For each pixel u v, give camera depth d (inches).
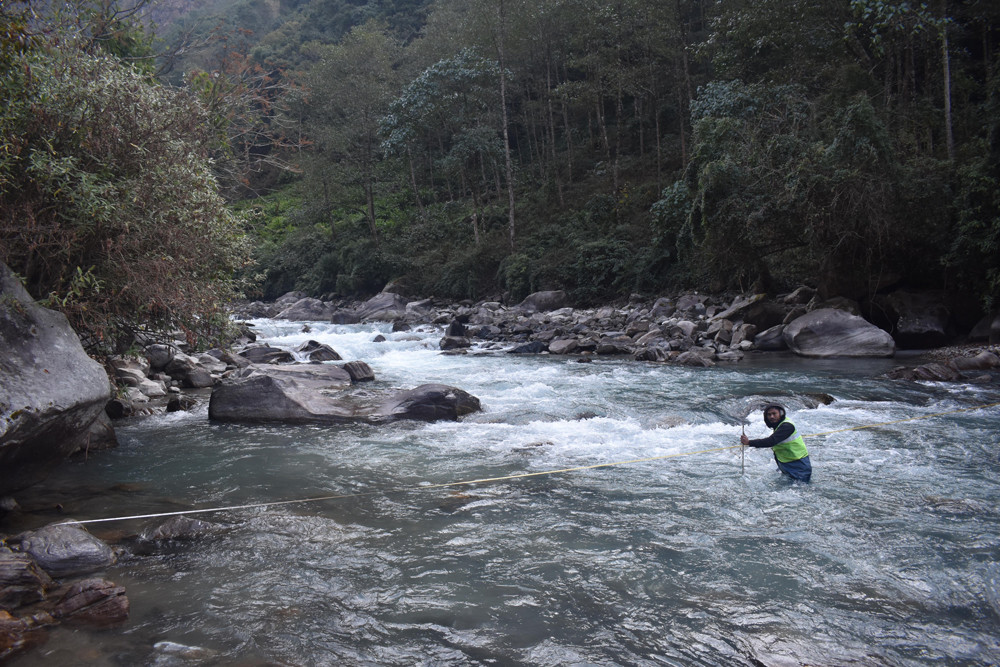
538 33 1515.7
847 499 236.5
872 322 720.3
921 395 431.2
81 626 148.6
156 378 502.9
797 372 542.0
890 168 657.0
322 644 143.1
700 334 746.8
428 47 1748.3
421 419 382.3
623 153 1584.6
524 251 1300.4
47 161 260.5
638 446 320.5
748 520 218.2
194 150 331.9
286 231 1866.4
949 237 652.1
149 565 185.3
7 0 244.5
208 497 246.8
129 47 419.8
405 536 207.2
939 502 230.8
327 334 928.3
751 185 731.4
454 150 1391.5
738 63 989.2
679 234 912.3
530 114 1756.9
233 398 385.4
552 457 302.0
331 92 1604.3
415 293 1439.5
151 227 292.4
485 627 151.0
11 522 216.7
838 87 844.0
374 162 1780.3
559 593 167.8
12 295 223.6
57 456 222.7
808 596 165.0
